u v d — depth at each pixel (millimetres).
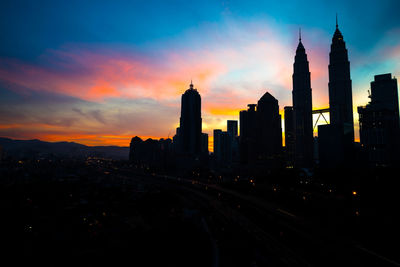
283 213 170250
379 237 115312
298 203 197000
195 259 100250
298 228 134500
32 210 177125
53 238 121000
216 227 144250
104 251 107312
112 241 119125
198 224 148875
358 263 92250
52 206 193750
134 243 117062
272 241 116562
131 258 100938
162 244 115938
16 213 165750
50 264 95500
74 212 176250
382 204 175875
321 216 156375
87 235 126438
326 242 112625
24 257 100375
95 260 99188
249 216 168625
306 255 99750
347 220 144000
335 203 187875
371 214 151875
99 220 156750
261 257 98688
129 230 136125
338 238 117125
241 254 102375
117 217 165500
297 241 115000
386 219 140125
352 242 111688
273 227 138750
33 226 139375
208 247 112312
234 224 149000
